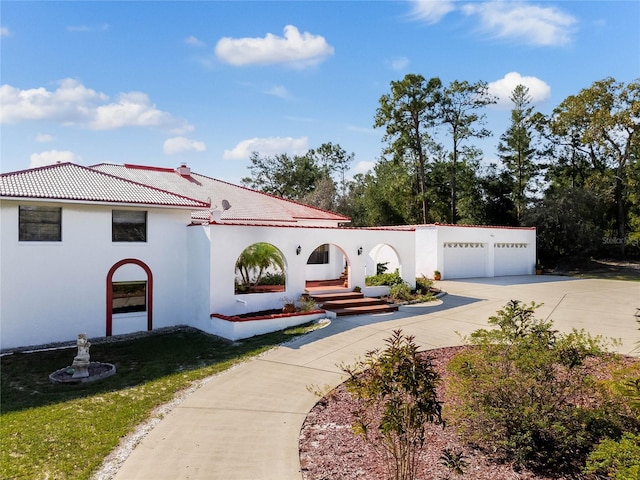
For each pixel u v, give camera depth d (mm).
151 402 8703
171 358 12000
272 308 16109
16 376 10797
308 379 9617
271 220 21078
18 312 13289
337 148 62844
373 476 5547
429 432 6672
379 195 46219
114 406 8547
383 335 12938
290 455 6305
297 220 22250
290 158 58312
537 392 6125
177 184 23734
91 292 14469
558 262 37406
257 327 14039
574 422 5906
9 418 8062
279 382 9508
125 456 6438
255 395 8812
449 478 5359
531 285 25031
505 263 31031
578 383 6426
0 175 14430
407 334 13016
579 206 36125
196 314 15641
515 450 5742
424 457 5922
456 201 44875
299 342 12547
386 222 46188
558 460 5699
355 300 17172
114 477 5840
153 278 15617
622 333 13234
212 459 6258
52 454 6574
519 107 42375
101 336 14609
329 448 6449
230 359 11469
